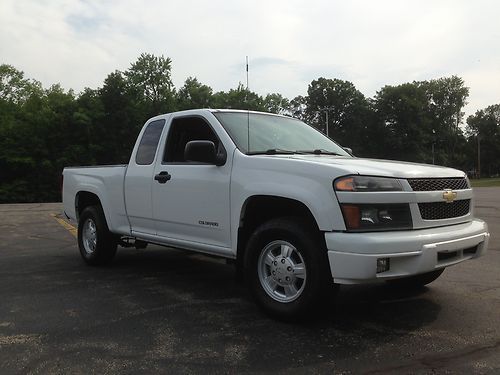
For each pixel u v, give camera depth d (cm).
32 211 2034
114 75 6206
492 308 499
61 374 350
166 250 893
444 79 10612
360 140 10144
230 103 7394
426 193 434
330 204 409
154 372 352
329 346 397
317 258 422
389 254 393
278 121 604
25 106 6062
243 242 499
